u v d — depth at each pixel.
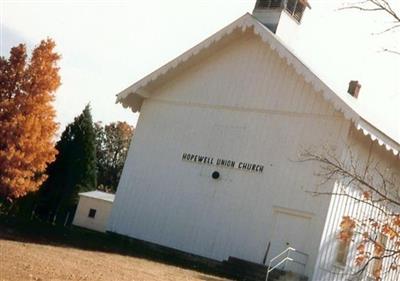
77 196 37.41
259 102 22.39
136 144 25.55
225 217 21.73
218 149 22.91
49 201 36.00
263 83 22.53
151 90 25.94
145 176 24.78
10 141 31.31
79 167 37.03
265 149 21.55
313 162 20.02
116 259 16.88
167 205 23.64
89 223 44.50
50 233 21.83
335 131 19.95
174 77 25.42
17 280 10.30
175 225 23.08
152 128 25.31
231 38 23.80
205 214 22.34
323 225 19.00
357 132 19.94
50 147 32.62
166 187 23.97
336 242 19.44
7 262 12.23
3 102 31.84
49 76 33.22
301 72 20.59
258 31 22.33
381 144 20.02
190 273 17.05
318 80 19.98
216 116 23.48
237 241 21.09
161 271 15.88
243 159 22.02
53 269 12.27
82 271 12.70
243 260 19.83
